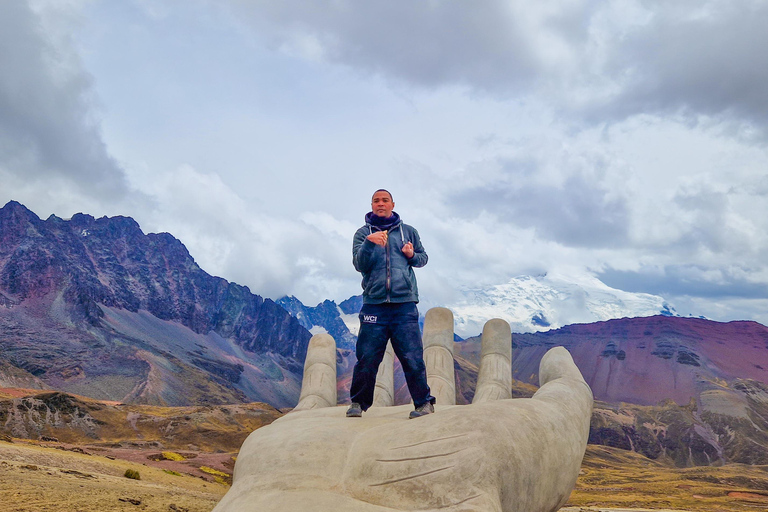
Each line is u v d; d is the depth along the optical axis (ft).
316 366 27.76
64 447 314.14
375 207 22.06
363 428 17.97
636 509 359.87
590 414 21.84
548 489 17.39
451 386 28.14
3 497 71.61
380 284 20.59
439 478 14.88
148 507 87.35
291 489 14.93
